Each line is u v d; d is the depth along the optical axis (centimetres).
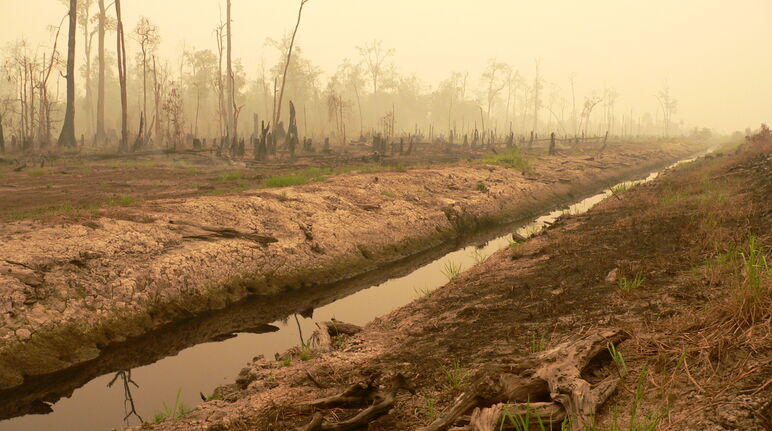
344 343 771
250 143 5009
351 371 637
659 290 741
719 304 548
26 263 936
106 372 835
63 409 721
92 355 861
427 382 569
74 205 1489
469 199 2117
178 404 720
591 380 475
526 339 655
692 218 1269
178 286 1061
